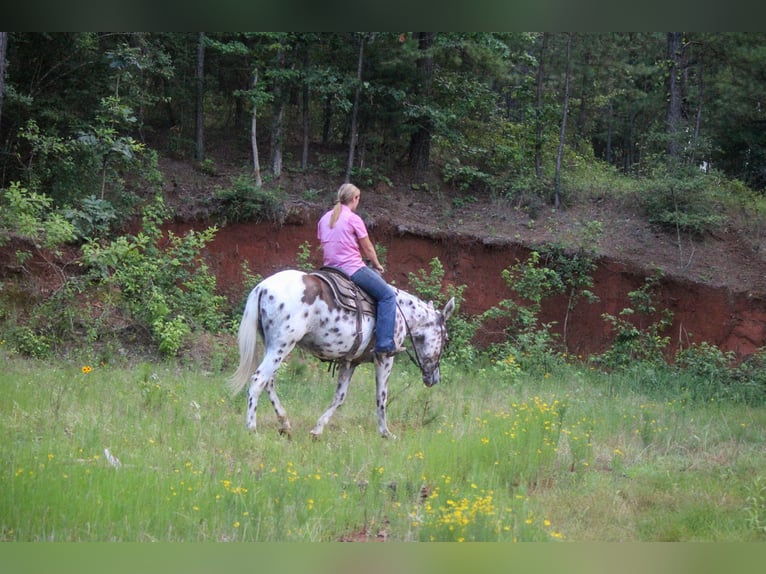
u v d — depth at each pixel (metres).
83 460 7.16
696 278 17.64
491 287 17.47
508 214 19.00
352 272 9.17
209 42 17.27
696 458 9.24
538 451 8.33
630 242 18.59
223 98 21.42
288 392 11.09
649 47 28.00
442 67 19.94
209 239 14.85
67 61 16.34
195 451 7.95
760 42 21.56
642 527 6.82
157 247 15.78
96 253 13.27
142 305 13.62
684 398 13.42
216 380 11.55
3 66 14.04
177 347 12.84
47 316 12.85
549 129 20.84
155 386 9.76
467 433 9.02
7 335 12.23
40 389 9.63
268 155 19.77
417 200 19.02
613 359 16.53
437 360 10.28
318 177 19.02
